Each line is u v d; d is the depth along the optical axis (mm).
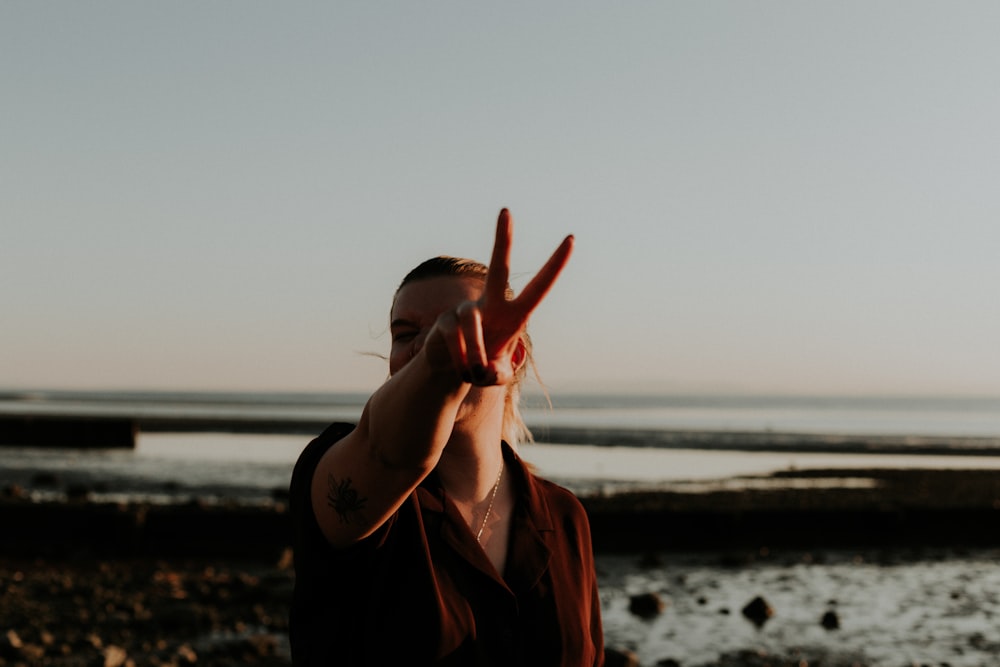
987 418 159375
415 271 1748
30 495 22562
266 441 49094
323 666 1621
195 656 8461
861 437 68375
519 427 2113
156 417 85812
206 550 15188
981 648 9383
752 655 8961
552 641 1789
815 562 15484
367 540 1580
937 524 17906
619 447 49031
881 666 8672
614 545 16688
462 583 1723
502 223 1169
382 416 1340
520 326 1202
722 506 21016
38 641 8891
